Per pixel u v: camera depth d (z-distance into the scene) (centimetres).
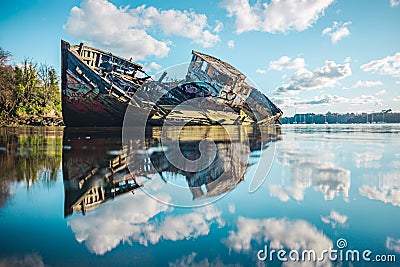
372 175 312
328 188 257
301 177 302
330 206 208
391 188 257
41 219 180
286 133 1146
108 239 152
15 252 135
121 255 136
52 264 126
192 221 180
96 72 1380
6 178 296
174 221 180
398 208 202
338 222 178
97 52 1422
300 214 193
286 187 260
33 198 226
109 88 1380
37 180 286
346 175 311
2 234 157
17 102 2620
